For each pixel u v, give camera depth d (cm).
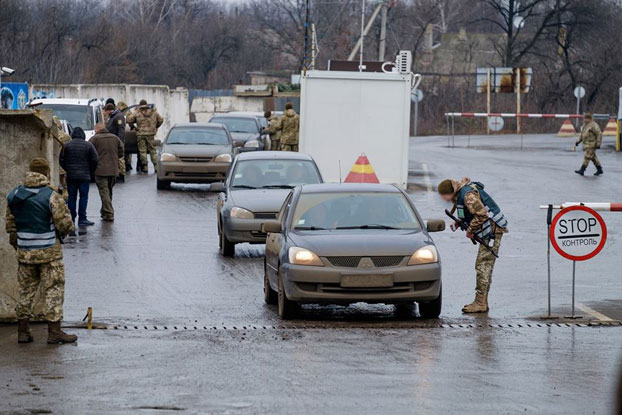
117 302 2369
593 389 1586
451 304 2398
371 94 4919
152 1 15062
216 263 2977
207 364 1747
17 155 2091
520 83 11481
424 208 4275
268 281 2375
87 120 5588
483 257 2280
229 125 6400
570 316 2219
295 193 2416
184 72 14288
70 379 1639
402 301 2166
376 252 2156
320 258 2148
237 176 3378
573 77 13288
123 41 12194
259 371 1695
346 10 14788
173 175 4944
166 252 3159
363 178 4594
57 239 1920
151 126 5912
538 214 4138
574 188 5025
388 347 1900
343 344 1923
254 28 15800
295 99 11681
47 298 1917
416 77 5738
